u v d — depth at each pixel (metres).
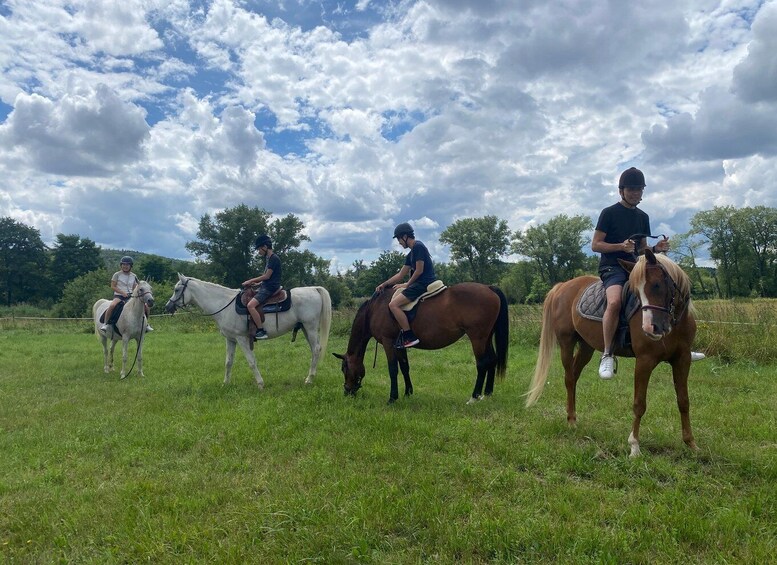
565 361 5.53
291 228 53.00
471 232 64.62
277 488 3.90
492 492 3.77
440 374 9.06
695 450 4.43
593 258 59.81
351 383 7.34
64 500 3.87
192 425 5.80
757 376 7.82
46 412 6.75
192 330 22.30
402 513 3.39
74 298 41.03
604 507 3.46
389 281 7.24
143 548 3.08
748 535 2.97
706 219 52.81
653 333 3.99
